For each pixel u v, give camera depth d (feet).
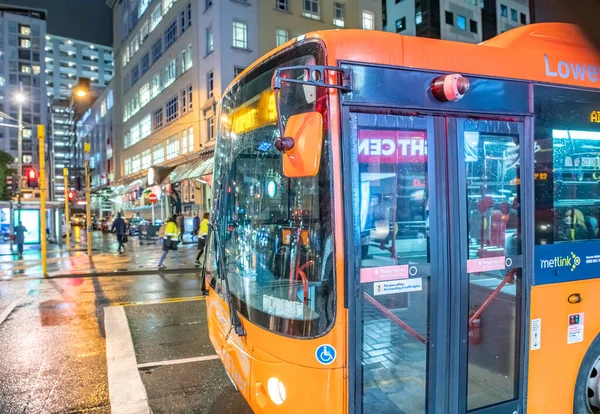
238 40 95.35
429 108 8.95
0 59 284.00
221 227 12.00
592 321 10.63
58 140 341.82
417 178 8.80
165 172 99.96
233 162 11.78
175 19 118.62
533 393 9.91
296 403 8.27
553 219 10.24
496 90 9.78
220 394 14.79
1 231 84.38
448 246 8.96
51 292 33.22
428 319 8.78
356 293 8.07
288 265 8.86
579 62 10.90
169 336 21.25
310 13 104.17
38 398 14.42
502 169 9.72
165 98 127.54
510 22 145.07
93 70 408.46
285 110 9.07
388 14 141.49
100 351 19.11
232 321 10.17
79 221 177.58
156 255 62.28
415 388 8.72
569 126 10.60
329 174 8.02
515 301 9.78
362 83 8.41
